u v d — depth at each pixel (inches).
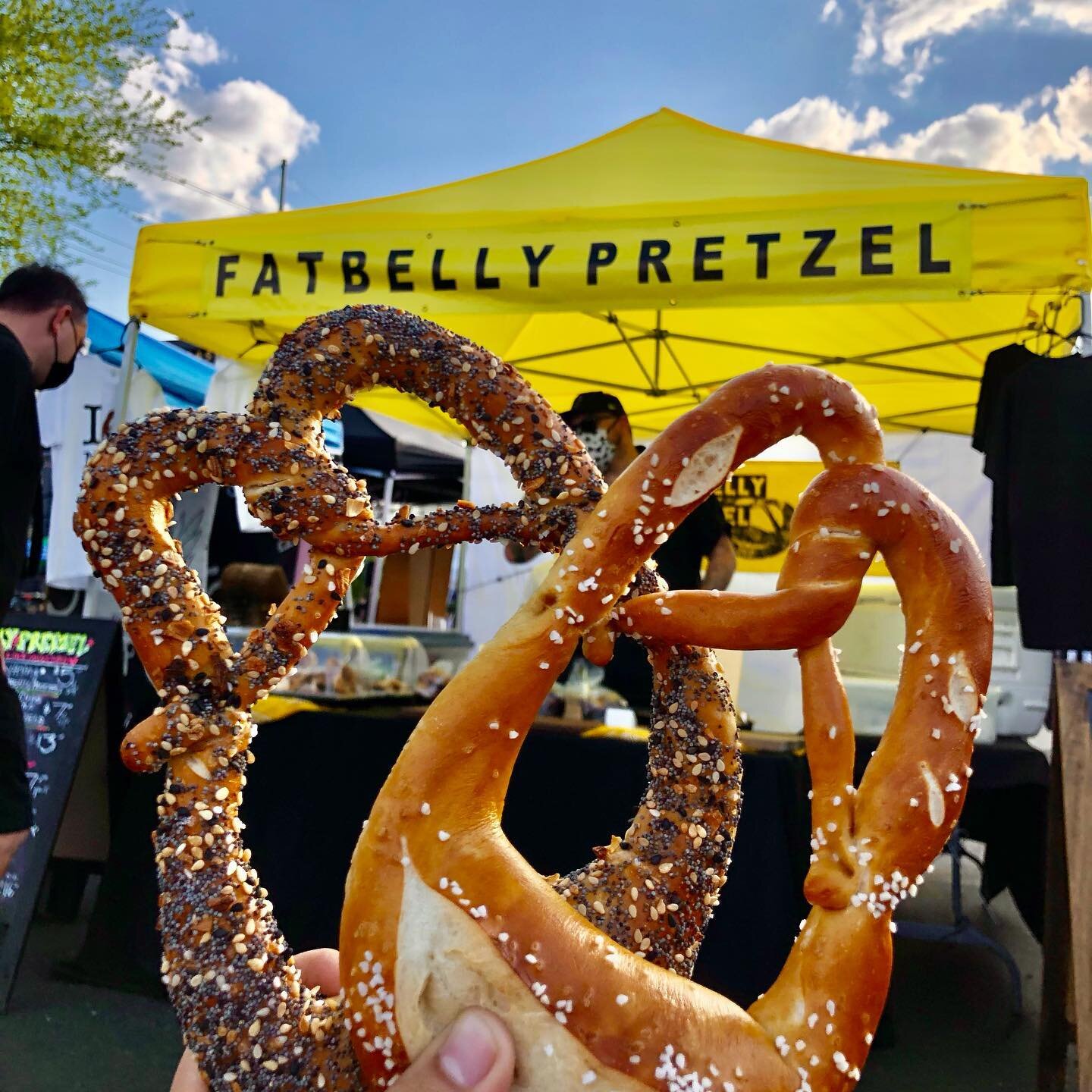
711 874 34.8
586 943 29.6
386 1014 29.5
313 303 137.5
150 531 35.7
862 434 33.7
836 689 32.7
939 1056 116.6
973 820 135.6
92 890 172.6
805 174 125.3
